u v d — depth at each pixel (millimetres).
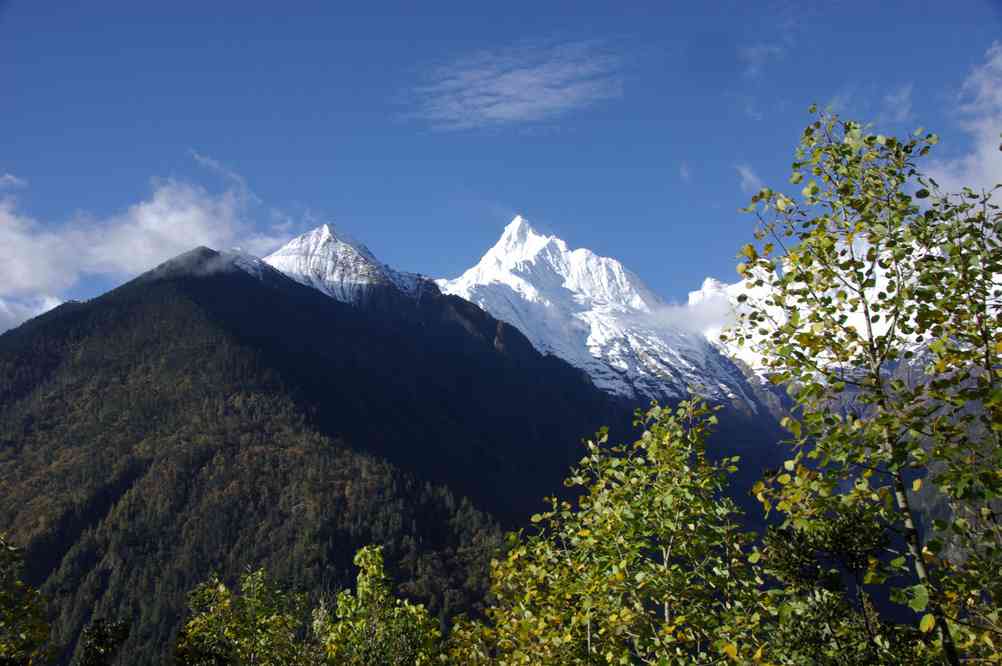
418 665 23875
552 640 13727
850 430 9055
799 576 13141
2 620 22969
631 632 13234
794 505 9672
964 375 8820
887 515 9234
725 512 14188
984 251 9359
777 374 10086
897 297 9609
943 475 8430
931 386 8719
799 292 10312
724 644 11500
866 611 12336
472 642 17469
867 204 10273
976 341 9375
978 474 8094
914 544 9211
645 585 13312
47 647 24266
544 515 15609
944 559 9078
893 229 9898
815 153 10883
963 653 10039
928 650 9844
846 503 9430
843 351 9781
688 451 14102
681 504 13906
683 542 13938
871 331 9828
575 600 14438
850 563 12742
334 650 24781
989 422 8508
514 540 15961
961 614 9227
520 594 15594
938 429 8602
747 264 10922
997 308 9422
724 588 13398
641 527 13547
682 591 13266
